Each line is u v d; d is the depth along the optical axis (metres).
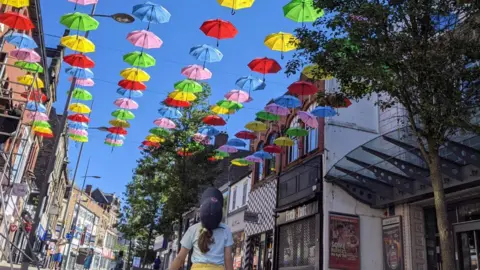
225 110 16.52
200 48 12.66
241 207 24.78
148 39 11.74
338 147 16.16
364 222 15.15
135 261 39.06
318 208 15.50
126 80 13.90
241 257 23.38
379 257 14.77
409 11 7.07
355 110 16.88
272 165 21.75
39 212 12.79
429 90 6.82
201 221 4.07
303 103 18.55
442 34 7.29
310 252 15.98
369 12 6.94
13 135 12.12
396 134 11.94
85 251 73.94
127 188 27.27
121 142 18.30
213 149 19.62
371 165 12.89
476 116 7.84
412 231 13.37
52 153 13.58
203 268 3.88
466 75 6.82
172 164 19.66
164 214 19.97
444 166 10.51
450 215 12.16
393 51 7.00
